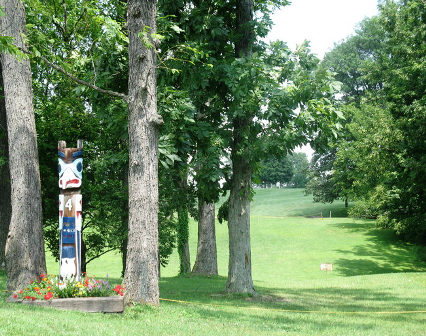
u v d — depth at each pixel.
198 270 23.91
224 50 14.77
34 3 11.38
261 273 31.55
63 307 9.05
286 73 14.03
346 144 39.91
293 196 91.44
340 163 43.56
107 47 12.55
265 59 14.46
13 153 11.11
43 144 19.52
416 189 26.39
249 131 13.73
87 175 21.42
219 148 13.42
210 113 14.27
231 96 14.05
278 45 14.33
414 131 23.31
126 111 12.76
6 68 11.30
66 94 21.44
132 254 10.06
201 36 13.34
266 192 101.62
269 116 12.88
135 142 10.24
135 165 10.19
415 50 24.84
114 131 13.59
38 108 20.94
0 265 17.03
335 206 73.50
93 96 12.97
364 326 10.01
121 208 20.88
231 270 14.97
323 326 9.80
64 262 10.05
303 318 10.85
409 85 24.55
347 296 15.87
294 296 15.39
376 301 14.60
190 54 12.12
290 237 45.59
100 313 8.99
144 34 9.22
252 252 39.94
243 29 14.60
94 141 21.20
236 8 14.98
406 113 23.86
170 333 7.79
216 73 13.40
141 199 10.11
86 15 10.67
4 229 17.20
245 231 14.95
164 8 13.43
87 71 13.03
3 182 17.33
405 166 23.52
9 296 9.89
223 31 13.61
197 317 9.76
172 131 12.60
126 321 8.55
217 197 14.88
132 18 10.47
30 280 10.62
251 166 13.83
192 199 15.66
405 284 19.44
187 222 24.97
